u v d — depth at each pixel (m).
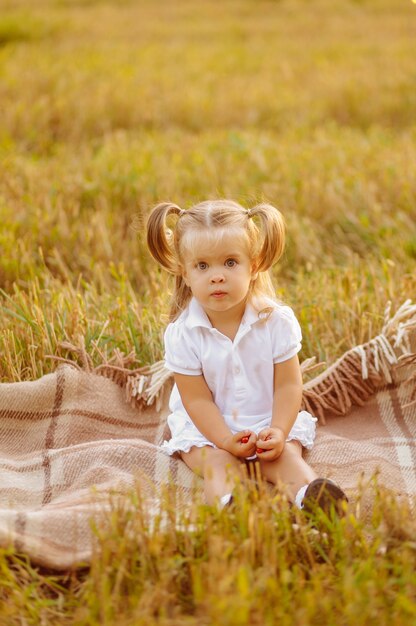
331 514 2.30
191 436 2.79
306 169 6.07
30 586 2.14
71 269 4.73
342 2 19.59
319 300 3.88
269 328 2.81
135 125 8.59
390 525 2.22
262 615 1.90
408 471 2.81
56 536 2.31
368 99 9.16
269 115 8.88
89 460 2.78
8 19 14.62
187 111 8.82
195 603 2.01
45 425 3.08
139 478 2.67
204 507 2.25
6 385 3.09
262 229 2.73
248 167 6.21
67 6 19.89
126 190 5.67
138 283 4.64
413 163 6.03
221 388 2.82
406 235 4.96
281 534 2.21
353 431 3.09
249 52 12.24
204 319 2.81
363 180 5.64
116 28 15.38
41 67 10.04
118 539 2.16
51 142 7.75
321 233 5.19
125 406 3.23
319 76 10.16
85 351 3.32
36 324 3.50
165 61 11.33
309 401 3.16
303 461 2.69
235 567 1.98
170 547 2.18
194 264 2.71
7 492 2.68
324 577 2.12
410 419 3.11
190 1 20.89
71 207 5.36
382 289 3.82
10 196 5.62
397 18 16.52
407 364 3.17
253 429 2.81
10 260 4.45
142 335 3.56
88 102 8.67
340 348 3.59
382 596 1.98
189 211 2.76
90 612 2.00
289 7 19.12
